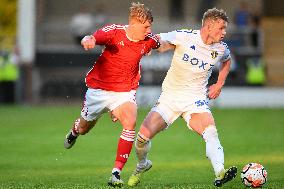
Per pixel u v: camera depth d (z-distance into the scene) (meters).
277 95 83.62
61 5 96.00
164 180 33.06
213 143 28.27
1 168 38.84
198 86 29.78
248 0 96.75
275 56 92.50
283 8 96.94
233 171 27.03
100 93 29.33
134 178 30.53
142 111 74.25
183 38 29.09
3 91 85.12
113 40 28.48
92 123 31.20
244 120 67.25
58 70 86.12
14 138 54.16
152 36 28.88
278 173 35.25
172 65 29.70
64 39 93.88
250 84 83.50
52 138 53.97
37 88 86.19
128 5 97.44
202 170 37.38
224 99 83.19
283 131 58.66
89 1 96.75
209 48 29.12
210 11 28.72
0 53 85.00
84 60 85.69
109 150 47.22
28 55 86.06
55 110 77.12
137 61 29.00
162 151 47.00
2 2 111.31
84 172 36.66
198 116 29.20
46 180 33.09
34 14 87.56
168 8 96.75
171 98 29.78
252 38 86.75
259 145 49.91
